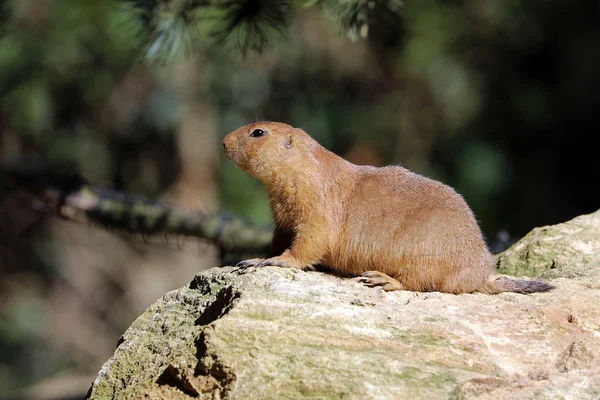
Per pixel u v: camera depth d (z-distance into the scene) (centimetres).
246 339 564
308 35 1883
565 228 831
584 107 2084
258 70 1903
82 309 2059
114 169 1953
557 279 721
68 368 1991
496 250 1062
